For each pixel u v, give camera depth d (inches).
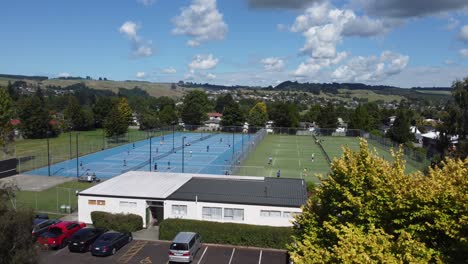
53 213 1400.1
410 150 2832.2
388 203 584.4
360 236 503.5
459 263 486.9
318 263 495.8
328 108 4975.4
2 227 604.1
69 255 1024.9
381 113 6264.8
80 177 1934.1
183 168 2353.6
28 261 638.5
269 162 2571.4
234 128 4453.7
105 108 5073.8
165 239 1148.5
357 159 684.7
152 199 1250.6
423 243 497.7
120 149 3213.6
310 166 2471.7
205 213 1229.7
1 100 2876.5
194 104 5497.1
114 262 981.8
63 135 4325.8
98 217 1221.1
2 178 1998.0
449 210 534.6
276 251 1081.4
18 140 3833.7
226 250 1082.1
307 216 732.7
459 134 1692.9
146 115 4904.0
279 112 5137.8
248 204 1203.2
